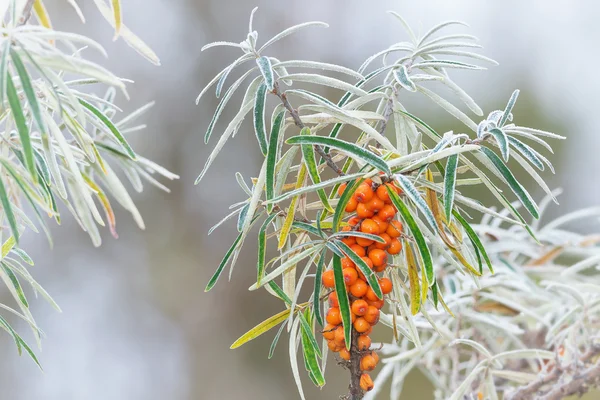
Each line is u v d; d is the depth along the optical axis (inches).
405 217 42.9
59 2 114.0
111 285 113.7
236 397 111.8
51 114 46.5
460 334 51.8
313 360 43.7
